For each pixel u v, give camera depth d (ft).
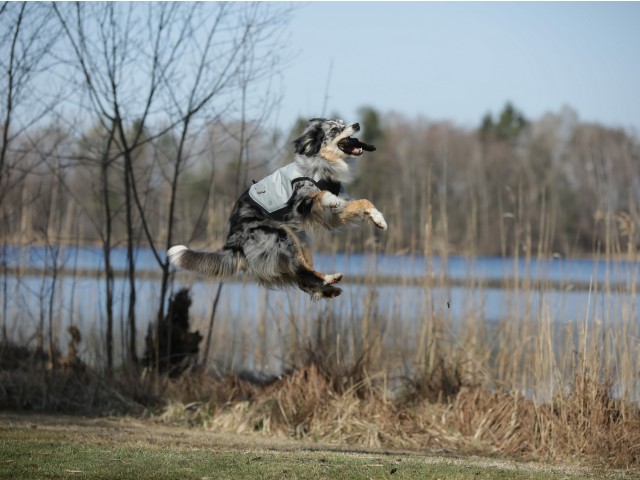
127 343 59.06
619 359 47.14
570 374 47.01
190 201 77.66
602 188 69.77
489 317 75.31
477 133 271.28
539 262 56.54
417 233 74.33
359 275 57.62
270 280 35.22
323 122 36.63
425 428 46.73
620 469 39.70
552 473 34.96
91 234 88.07
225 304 64.54
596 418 43.42
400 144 230.68
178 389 53.78
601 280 52.90
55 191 72.02
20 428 42.93
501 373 53.31
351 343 54.70
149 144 64.80
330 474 31.73
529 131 258.16
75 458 33.32
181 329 58.59
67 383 54.54
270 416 48.16
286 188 35.06
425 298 53.98
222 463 33.12
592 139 187.52
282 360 54.65
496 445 44.42
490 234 114.62
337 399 48.80
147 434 43.70
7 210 71.31
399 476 31.94
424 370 52.24
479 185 144.56
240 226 35.24
